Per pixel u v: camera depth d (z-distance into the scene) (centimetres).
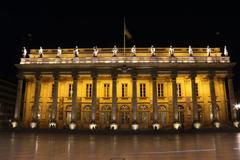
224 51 7150
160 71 6850
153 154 2273
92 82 6856
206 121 6975
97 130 5731
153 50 7094
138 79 7269
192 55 7031
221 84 7219
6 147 2817
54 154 2278
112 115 6606
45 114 7200
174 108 6625
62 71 6962
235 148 2620
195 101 6644
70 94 7312
